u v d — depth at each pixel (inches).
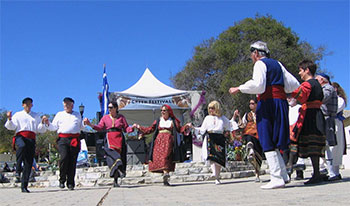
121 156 314.8
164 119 313.1
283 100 187.2
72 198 197.9
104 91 560.4
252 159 300.0
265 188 184.5
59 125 305.3
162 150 306.2
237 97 1120.2
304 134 210.8
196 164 441.7
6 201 195.0
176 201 138.9
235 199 132.8
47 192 286.8
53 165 533.3
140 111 629.3
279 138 182.5
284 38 1208.2
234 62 1243.2
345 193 131.1
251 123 303.7
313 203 104.0
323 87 230.5
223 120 305.9
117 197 188.7
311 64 216.4
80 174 425.7
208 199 140.5
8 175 473.4
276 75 186.9
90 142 510.0
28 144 293.6
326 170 271.6
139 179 388.2
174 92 597.3
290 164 234.7
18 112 296.4
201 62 1298.0
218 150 297.4
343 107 244.4
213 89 1269.7
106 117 316.8
